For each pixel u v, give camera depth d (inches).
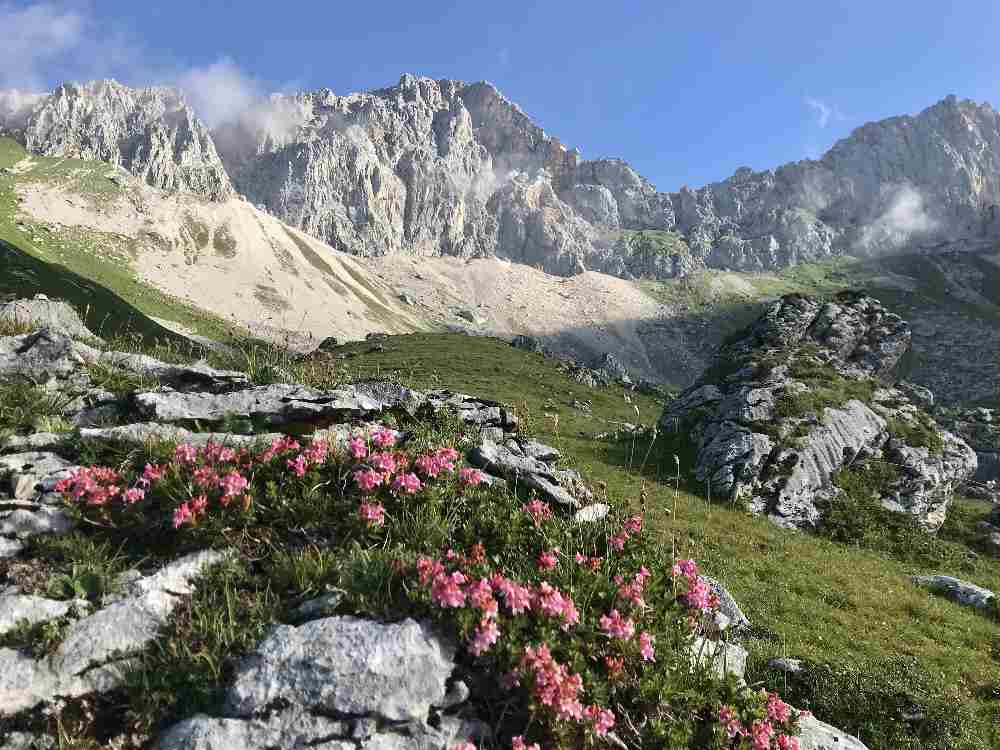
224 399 459.2
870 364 2267.5
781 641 640.4
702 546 968.3
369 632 254.7
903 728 486.6
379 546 325.1
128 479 338.3
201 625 263.6
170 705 239.3
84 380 470.3
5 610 251.1
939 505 1643.7
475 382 2898.6
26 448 365.7
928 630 794.8
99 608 267.3
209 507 324.5
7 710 225.1
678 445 1739.7
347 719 234.1
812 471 1499.8
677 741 269.3
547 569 318.3
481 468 463.2
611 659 278.1
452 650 265.4
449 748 237.6
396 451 389.7
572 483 498.6
